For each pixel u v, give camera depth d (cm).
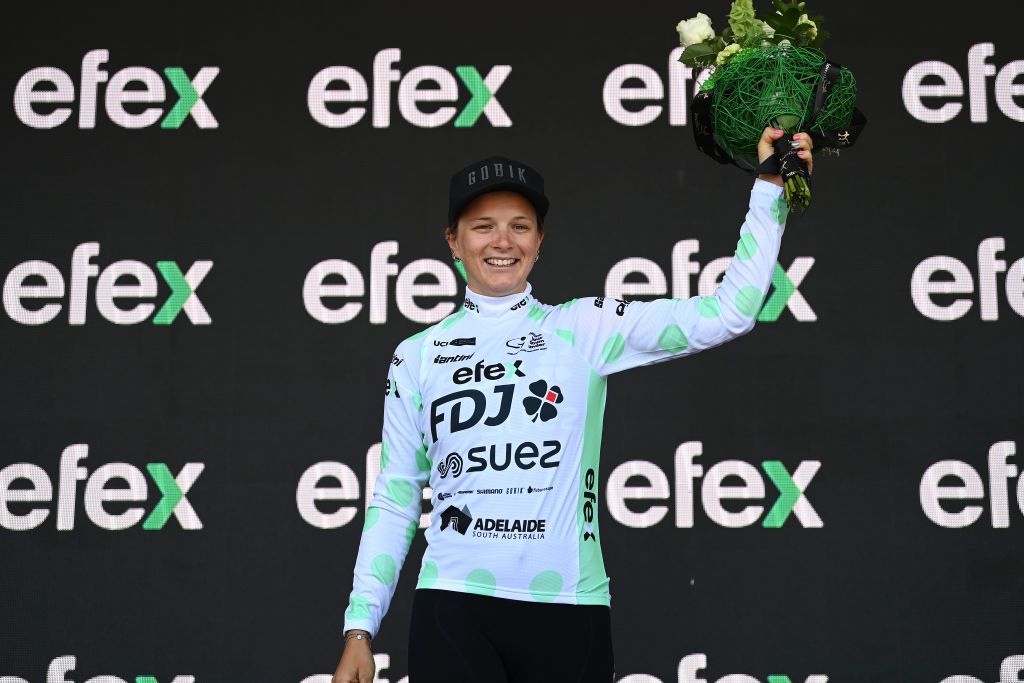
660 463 530
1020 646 517
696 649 520
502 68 561
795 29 314
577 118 557
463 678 297
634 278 546
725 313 302
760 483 529
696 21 320
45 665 518
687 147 555
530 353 321
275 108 558
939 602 520
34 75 557
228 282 545
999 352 535
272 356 541
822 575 523
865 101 554
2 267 542
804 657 519
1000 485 527
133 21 561
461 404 318
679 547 526
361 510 532
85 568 524
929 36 557
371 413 539
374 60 561
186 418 536
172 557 527
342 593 527
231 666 521
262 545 529
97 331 540
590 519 312
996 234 543
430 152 556
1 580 522
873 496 527
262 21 563
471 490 309
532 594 301
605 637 307
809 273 542
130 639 520
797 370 536
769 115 299
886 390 534
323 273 547
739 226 549
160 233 548
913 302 539
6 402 534
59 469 530
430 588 309
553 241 548
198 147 554
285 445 535
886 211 545
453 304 547
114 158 552
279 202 551
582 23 564
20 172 549
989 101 552
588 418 316
